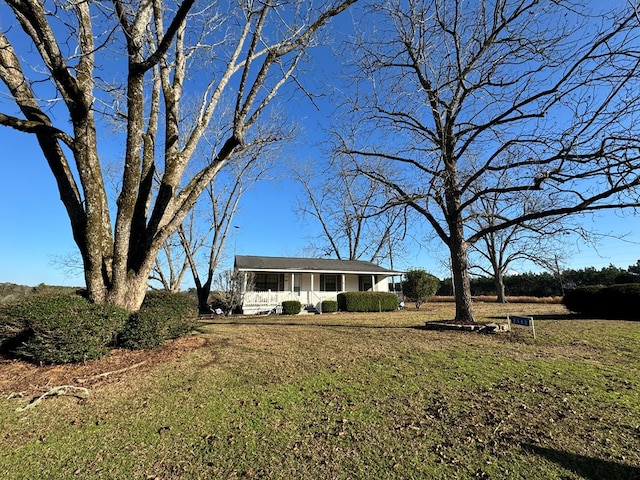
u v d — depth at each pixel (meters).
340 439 3.10
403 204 10.23
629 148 5.86
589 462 2.59
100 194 6.62
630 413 3.40
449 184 9.40
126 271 6.89
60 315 5.55
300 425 3.42
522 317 7.96
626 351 6.09
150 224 7.31
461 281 9.86
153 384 4.83
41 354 5.45
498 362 5.50
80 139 6.24
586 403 3.70
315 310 21.66
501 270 26.77
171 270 19.11
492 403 3.81
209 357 6.27
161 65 8.16
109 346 6.43
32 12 5.03
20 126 5.63
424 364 5.48
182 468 2.72
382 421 3.45
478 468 2.57
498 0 8.22
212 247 20.36
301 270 22.19
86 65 6.52
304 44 7.90
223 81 8.26
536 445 2.87
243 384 4.75
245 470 2.66
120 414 3.87
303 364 5.73
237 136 7.04
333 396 4.19
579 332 8.16
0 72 6.20
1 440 3.32
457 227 9.94
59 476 2.67
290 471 2.62
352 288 25.73
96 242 6.41
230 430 3.37
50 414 3.92
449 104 9.59
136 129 6.85
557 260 18.92
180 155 7.90
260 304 20.88
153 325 6.66
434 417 3.50
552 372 4.86
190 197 7.21
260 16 7.25
